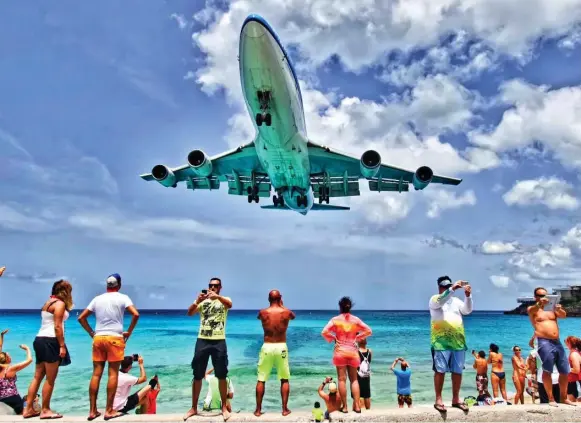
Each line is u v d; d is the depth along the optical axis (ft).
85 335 168.35
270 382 65.51
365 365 32.96
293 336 178.19
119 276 25.09
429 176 71.46
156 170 77.92
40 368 23.99
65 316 24.77
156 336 174.19
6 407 25.80
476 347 134.41
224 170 83.15
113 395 23.58
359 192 90.63
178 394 57.11
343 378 24.64
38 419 23.11
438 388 24.64
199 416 23.48
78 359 93.25
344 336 24.98
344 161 76.13
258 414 23.80
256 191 85.20
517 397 40.65
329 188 84.53
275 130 60.18
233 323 340.80
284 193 80.43
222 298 24.17
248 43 50.93
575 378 31.17
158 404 51.31
